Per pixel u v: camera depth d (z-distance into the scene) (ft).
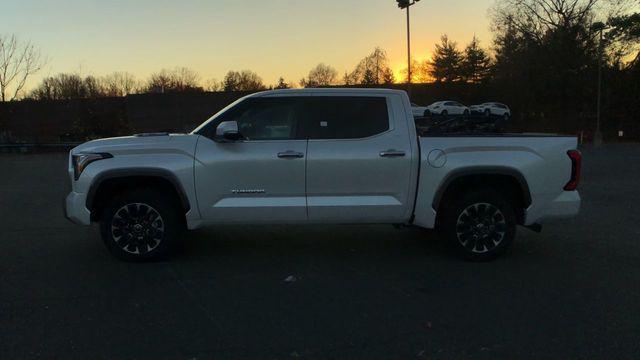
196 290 16.70
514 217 19.62
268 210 19.04
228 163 18.80
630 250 21.47
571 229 25.50
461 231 19.60
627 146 102.12
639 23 122.11
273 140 19.10
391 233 24.52
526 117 145.89
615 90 122.83
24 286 17.07
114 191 19.89
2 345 12.76
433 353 12.35
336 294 16.33
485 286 17.03
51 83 173.27
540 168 19.30
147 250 19.39
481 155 19.16
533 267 19.11
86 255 20.76
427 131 21.68
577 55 131.44
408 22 110.42
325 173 18.95
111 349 12.57
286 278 17.90
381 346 12.73
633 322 14.10
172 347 12.68
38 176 52.70
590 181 45.50
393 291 16.60
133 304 15.49
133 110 122.83
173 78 280.72
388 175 19.07
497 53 158.10
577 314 14.66
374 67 237.25
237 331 13.60
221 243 22.61
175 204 19.61
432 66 213.87
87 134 110.83
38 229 25.85
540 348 12.59
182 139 19.11
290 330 13.66
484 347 12.66
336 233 24.53
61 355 12.25
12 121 105.60
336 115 19.38
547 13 142.72
